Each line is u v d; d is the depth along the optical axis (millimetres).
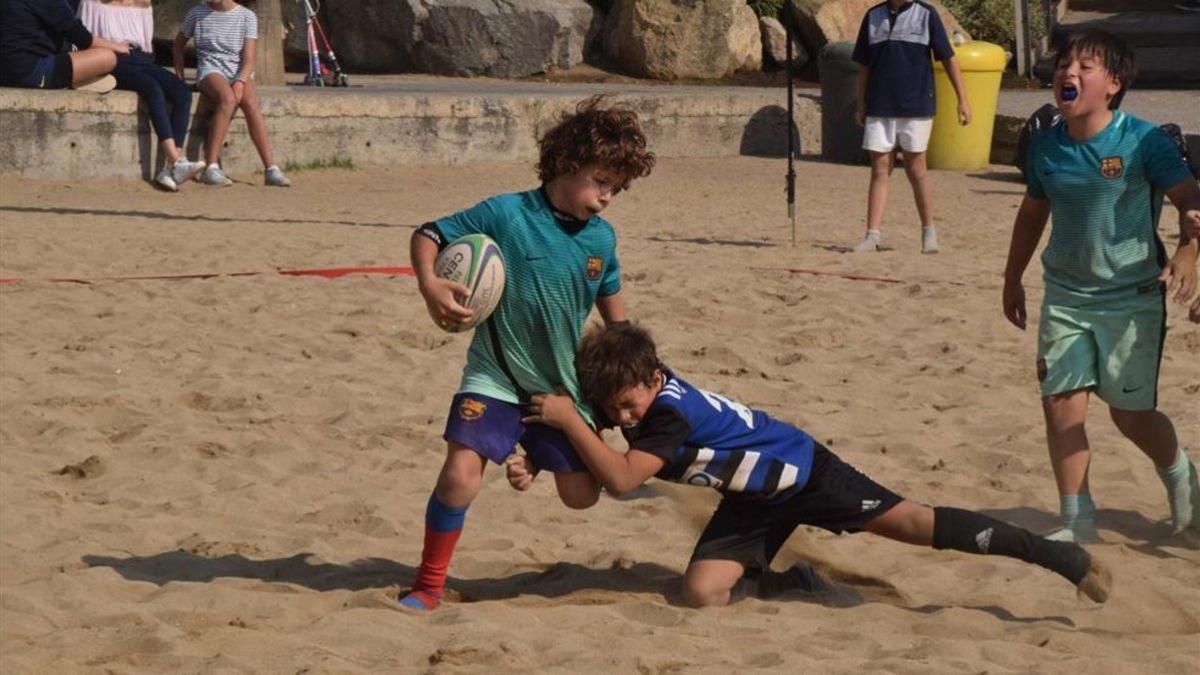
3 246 35594
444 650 12828
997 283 32812
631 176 13734
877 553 16391
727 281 32469
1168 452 16500
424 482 18969
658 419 13805
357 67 72312
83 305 29281
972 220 44625
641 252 36812
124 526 16938
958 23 71625
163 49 71188
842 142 60562
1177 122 56094
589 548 16438
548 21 70875
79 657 12883
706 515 17719
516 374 13977
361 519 17344
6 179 47750
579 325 14023
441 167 56406
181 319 28297
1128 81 15859
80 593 14609
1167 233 39375
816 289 31688
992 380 24250
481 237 13648
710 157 61656
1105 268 15922
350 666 12586
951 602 14805
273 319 28250
